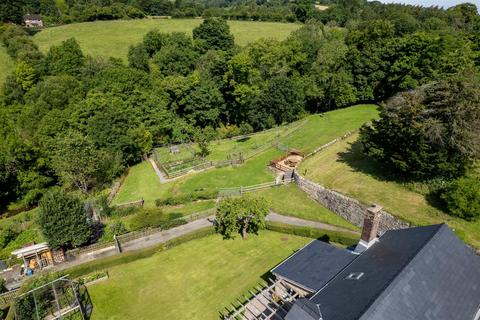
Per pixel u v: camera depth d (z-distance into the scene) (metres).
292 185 48.78
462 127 35.38
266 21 135.38
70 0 140.00
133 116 67.44
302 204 44.41
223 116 86.25
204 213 43.28
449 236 24.00
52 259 36.28
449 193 34.69
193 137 76.50
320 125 67.19
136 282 33.72
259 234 39.72
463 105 35.28
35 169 55.72
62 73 87.31
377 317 18.31
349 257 26.05
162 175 57.50
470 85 36.03
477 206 33.03
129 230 41.28
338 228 39.09
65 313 29.09
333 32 92.75
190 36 110.75
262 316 27.77
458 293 21.27
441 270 21.95
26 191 56.28
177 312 29.95
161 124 71.94
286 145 60.62
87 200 47.53
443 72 61.38
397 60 67.94
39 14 132.38
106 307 30.91
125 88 73.62
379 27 76.50
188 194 48.12
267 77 79.00
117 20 128.75
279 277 27.23
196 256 36.84
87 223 38.47
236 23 129.38
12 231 42.28
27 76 85.44
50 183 59.16
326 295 22.12
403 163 38.78
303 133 64.81
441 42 64.50
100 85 74.56
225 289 32.03
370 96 73.69
